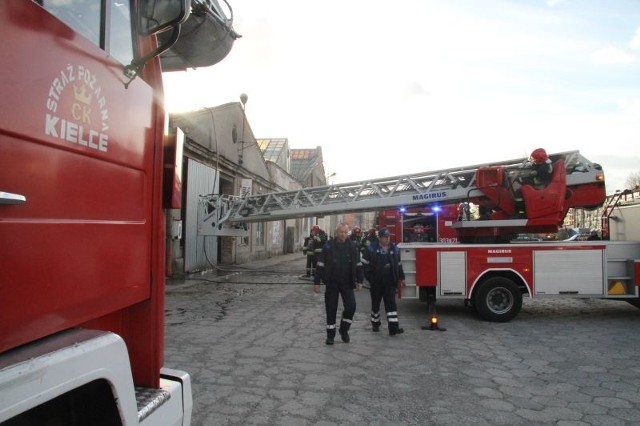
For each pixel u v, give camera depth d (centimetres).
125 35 216
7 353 144
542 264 919
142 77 235
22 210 146
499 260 917
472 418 441
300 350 679
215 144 1862
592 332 812
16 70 145
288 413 449
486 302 902
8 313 140
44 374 141
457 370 588
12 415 130
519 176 999
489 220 1015
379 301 812
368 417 441
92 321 202
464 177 1189
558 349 693
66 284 166
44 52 157
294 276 1677
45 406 169
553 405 473
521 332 812
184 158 1602
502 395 501
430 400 486
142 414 201
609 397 496
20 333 144
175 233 1525
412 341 741
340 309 1044
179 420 237
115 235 200
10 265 141
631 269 916
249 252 2466
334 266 718
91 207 183
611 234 1175
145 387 232
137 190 220
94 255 184
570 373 577
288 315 948
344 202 1430
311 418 438
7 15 142
